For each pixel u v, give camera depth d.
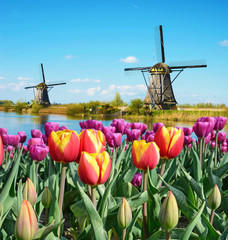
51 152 1.61
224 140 4.88
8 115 75.31
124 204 1.49
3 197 1.58
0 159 1.40
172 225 1.35
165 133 1.84
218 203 1.68
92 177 1.47
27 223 1.20
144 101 55.50
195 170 2.52
